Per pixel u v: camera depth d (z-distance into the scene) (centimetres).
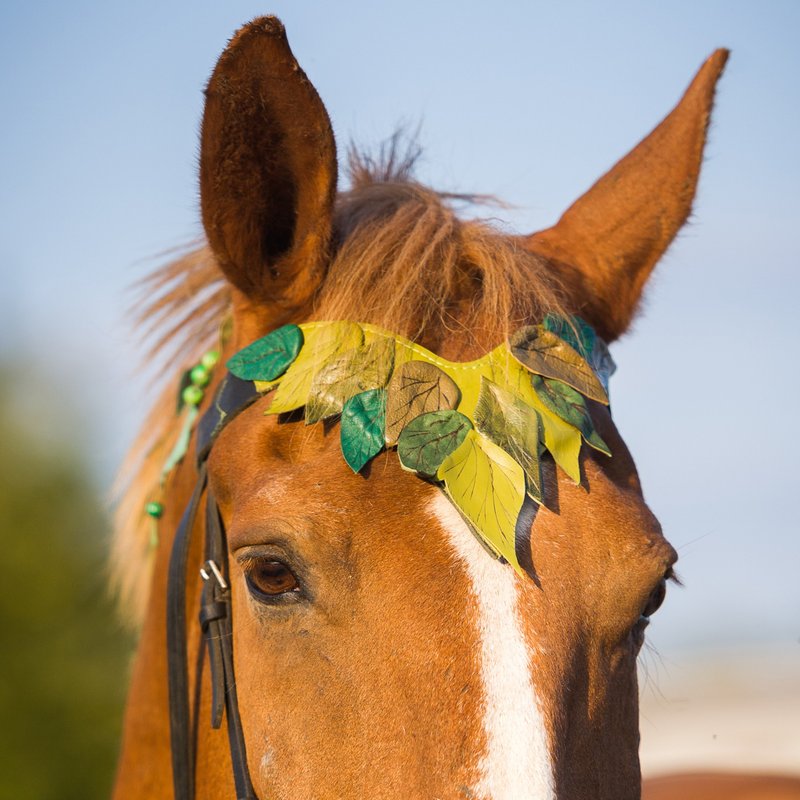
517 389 310
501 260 343
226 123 309
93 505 1441
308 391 310
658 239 396
